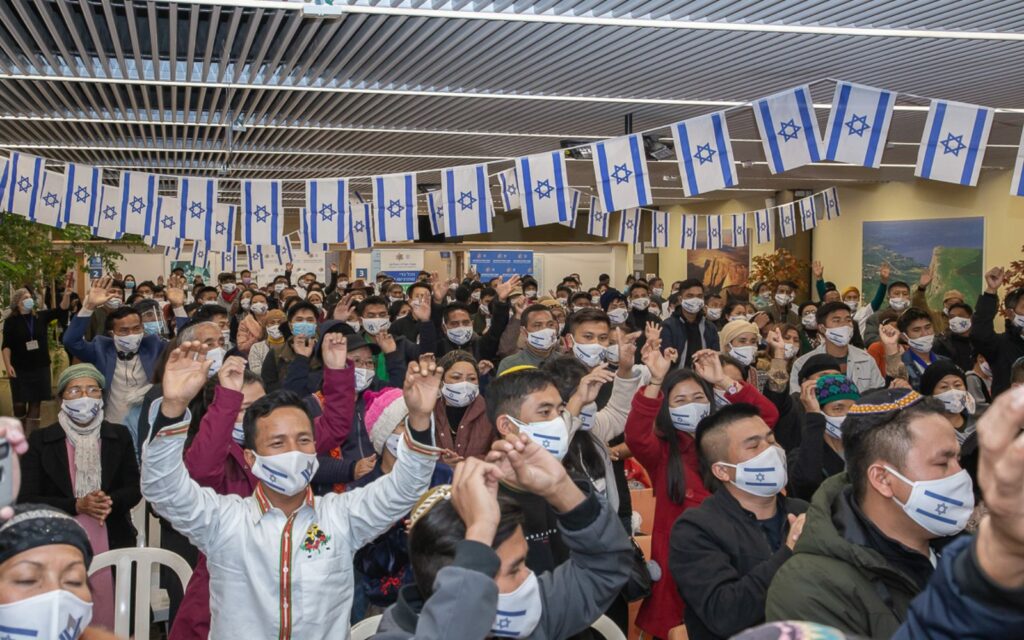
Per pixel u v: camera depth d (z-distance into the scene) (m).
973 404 4.96
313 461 2.78
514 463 2.21
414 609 2.20
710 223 14.95
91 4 6.96
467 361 4.50
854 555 2.34
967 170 6.66
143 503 4.70
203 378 2.70
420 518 2.16
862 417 2.51
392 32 7.33
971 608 1.37
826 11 6.80
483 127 11.80
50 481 4.41
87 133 12.09
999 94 9.65
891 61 8.27
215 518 2.75
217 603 2.76
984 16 6.86
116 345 6.63
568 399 4.07
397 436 4.06
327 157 14.48
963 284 16.86
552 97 9.80
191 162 15.02
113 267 14.77
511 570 2.11
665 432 3.84
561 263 24.36
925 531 2.39
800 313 9.80
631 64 8.41
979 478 1.31
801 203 16.14
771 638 1.07
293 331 7.44
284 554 2.73
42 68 8.45
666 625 3.56
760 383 7.46
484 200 7.75
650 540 4.24
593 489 2.49
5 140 12.64
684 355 8.70
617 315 10.20
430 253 21.80
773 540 3.21
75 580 2.03
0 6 6.71
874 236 19.34
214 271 21.83
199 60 8.63
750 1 6.50
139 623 3.67
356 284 13.96
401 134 12.25
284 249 19.23
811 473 4.05
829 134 6.95
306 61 8.22
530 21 7.00
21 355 10.83
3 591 1.96
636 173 7.30
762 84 9.27
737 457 3.10
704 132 7.21
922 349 7.01
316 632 2.73
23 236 10.98
